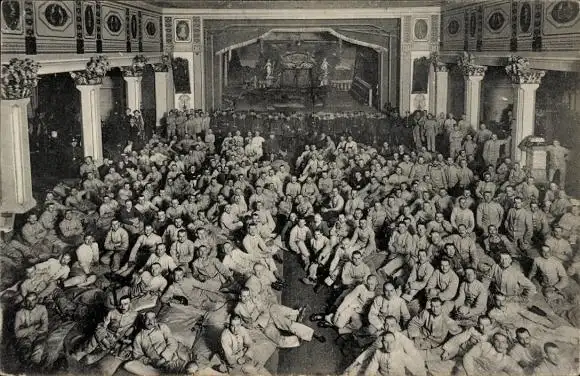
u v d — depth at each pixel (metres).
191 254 11.08
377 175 15.23
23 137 12.10
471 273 9.37
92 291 10.17
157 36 22.27
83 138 16.22
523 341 8.25
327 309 10.20
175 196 15.20
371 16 22.36
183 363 8.41
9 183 12.08
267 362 8.68
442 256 10.37
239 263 11.16
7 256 11.19
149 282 9.77
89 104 15.98
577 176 14.21
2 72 11.34
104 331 8.66
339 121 22.56
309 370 8.45
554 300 10.03
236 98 23.27
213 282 10.69
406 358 8.18
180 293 10.00
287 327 9.44
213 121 22.72
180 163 17.05
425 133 21.12
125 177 16.25
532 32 14.23
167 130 22.30
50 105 20.36
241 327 8.41
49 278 10.16
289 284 11.27
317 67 22.98
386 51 22.78
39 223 12.01
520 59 14.40
